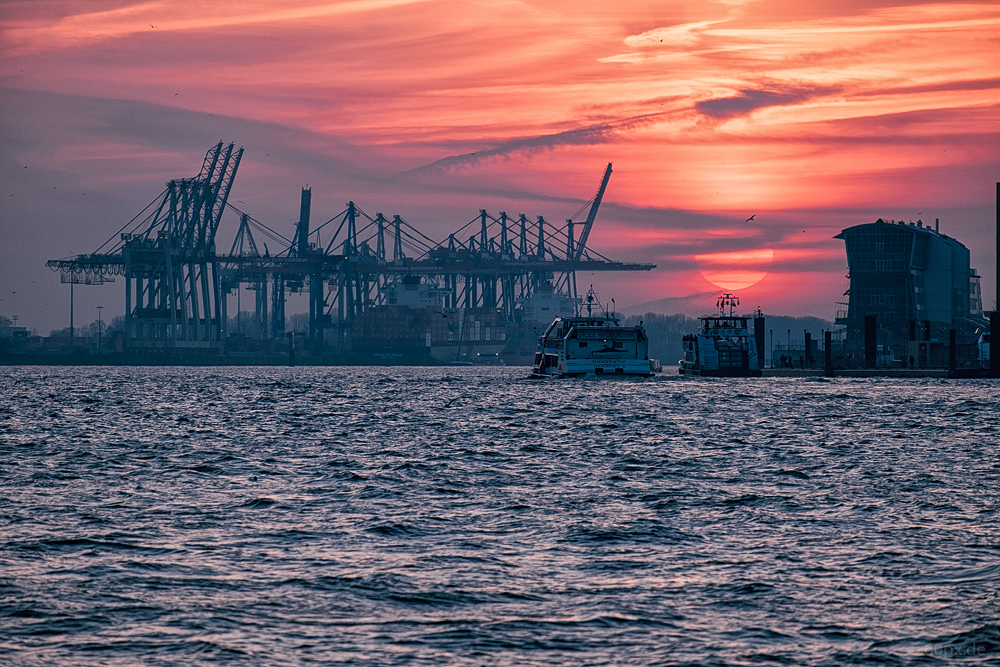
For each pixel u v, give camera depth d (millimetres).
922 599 58594
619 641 51750
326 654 49812
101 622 54531
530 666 48438
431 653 49969
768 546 72875
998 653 49656
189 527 80000
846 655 49656
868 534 77000
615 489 101562
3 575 63781
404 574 64438
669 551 71375
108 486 103562
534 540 75125
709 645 51188
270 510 88312
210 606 57438
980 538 75188
